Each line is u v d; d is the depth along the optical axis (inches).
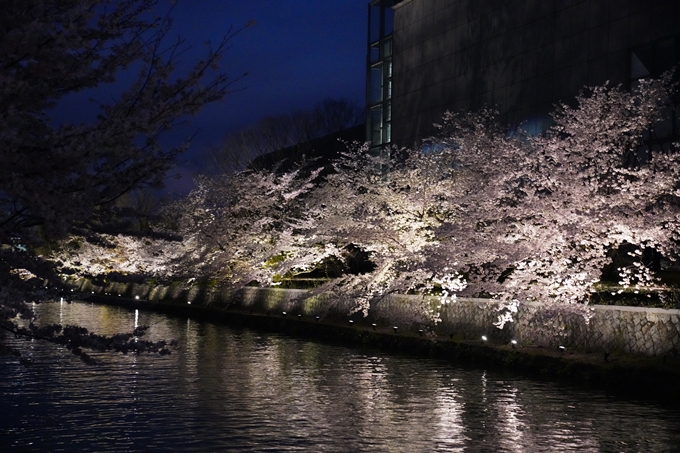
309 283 1229.1
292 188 1301.7
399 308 869.8
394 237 872.3
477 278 723.4
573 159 697.0
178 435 399.9
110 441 386.0
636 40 1045.8
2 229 255.0
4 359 685.3
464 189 845.2
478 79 1320.1
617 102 730.8
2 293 249.4
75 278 302.5
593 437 400.2
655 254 899.4
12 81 215.9
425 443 386.9
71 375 599.5
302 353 761.0
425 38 1456.7
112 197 259.9
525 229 663.8
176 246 1390.3
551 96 1174.3
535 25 1210.6
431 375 610.2
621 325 604.4
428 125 1434.5
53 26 243.0
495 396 515.5
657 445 384.2
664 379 512.1
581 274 617.0
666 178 639.1
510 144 780.0
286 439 392.8
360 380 584.4
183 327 1082.7
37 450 368.2
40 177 241.4
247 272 1219.9
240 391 534.3
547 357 617.3
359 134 1749.5
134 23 265.1
